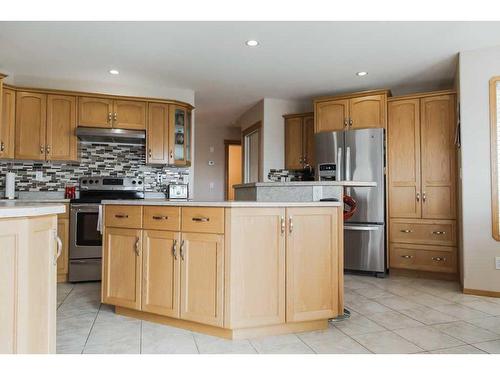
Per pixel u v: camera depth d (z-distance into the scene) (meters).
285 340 2.36
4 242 1.42
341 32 3.21
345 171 4.53
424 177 4.27
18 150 4.11
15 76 4.32
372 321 2.75
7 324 1.43
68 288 3.79
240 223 2.35
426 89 4.85
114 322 2.70
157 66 4.06
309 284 2.50
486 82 3.53
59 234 4.05
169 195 4.84
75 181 4.65
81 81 4.56
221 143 7.54
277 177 4.81
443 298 3.41
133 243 2.72
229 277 2.32
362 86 4.82
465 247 3.59
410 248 4.33
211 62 3.94
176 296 2.52
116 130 4.39
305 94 5.21
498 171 3.47
